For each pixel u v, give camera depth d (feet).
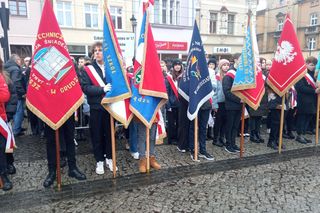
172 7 71.26
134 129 17.26
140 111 14.73
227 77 18.29
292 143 20.98
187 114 17.33
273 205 11.93
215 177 14.76
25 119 29.35
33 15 58.54
